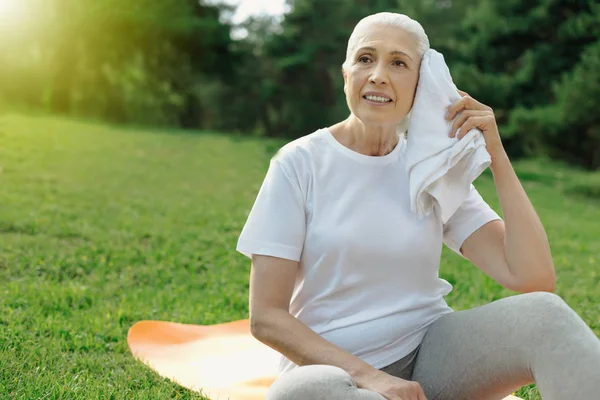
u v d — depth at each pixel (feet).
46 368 11.12
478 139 8.14
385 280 8.13
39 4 82.79
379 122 8.11
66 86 85.51
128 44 88.94
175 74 94.02
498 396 7.64
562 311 7.04
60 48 84.12
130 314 14.90
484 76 71.05
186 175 39.91
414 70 8.18
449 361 7.77
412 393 6.98
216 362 11.96
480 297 18.28
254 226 7.97
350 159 8.27
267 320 7.66
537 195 44.91
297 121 102.78
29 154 41.01
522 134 70.69
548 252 8.26
